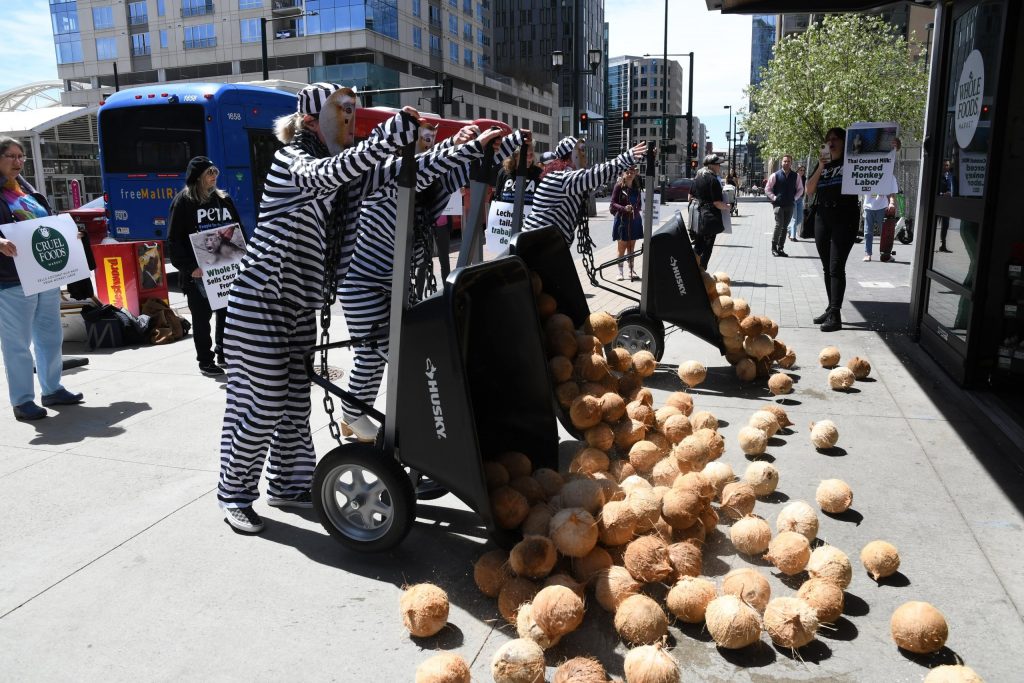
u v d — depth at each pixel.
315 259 3.27
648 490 3.14
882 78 22.00
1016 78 4.93
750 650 2.56
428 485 3.85
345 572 3.13
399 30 65.50
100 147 13.59
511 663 2.31
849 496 3.48
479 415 3.38
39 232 5.14
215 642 2.65
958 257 5.83
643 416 3.96
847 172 7.37
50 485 4.03
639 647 2.38
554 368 3.82
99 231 17.80
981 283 5.23
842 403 5.27
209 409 5.41
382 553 3.26
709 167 10.52
